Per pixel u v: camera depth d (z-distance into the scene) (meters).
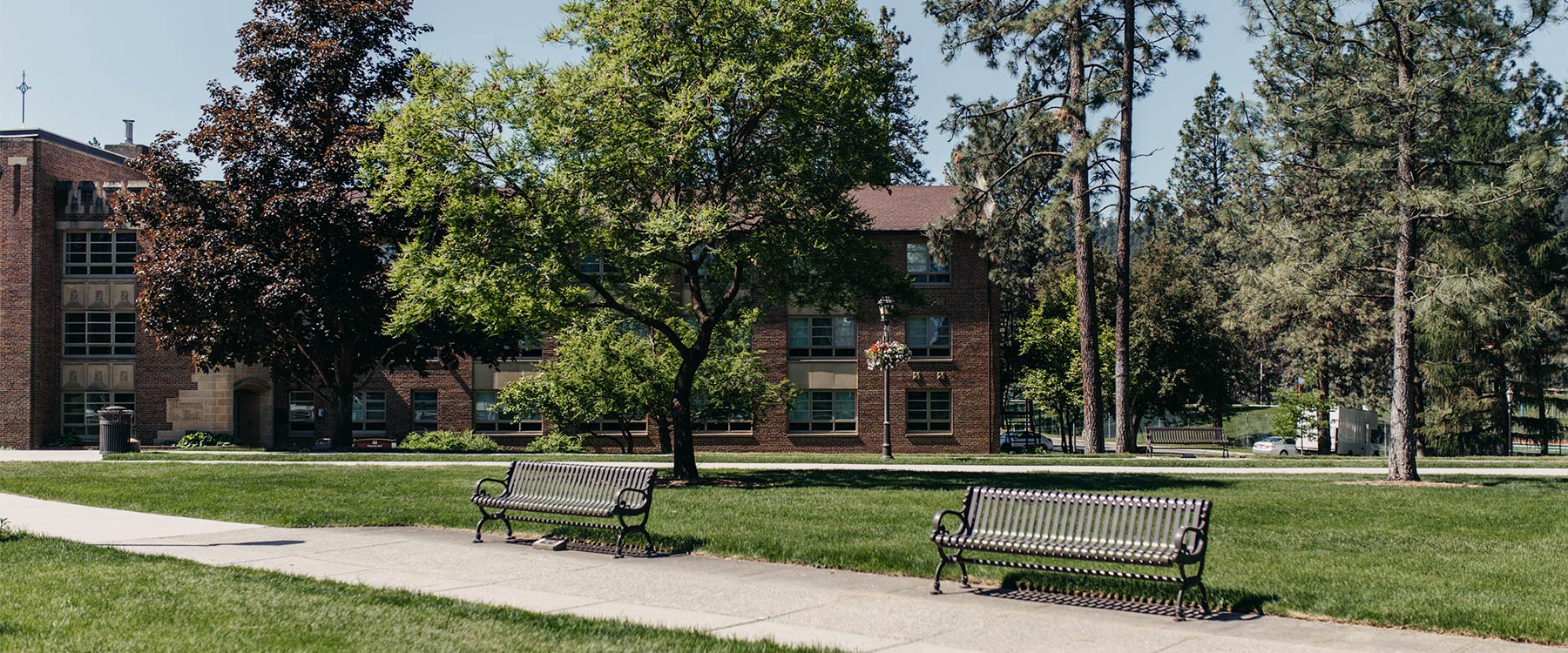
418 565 12.98
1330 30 24.88
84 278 48.03
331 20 39.97
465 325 24.45
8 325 46.78
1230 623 10.03
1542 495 21.38
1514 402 49.00
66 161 48.44
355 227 38.00
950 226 39.81
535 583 11.80
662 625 9.55
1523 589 11.26
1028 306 68.19
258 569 12.27
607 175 22.92
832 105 22.69
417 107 22.88
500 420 49.09
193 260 37.31
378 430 49.03
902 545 13.88
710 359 39.44
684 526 15.82
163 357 47.56
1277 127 25.41
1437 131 23.92
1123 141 37.47
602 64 23.34
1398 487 23.09
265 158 38.69
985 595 11.31
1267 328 55.16
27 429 46.50
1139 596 11.05
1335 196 26.56
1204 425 81.06
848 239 24.41
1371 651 8.91
